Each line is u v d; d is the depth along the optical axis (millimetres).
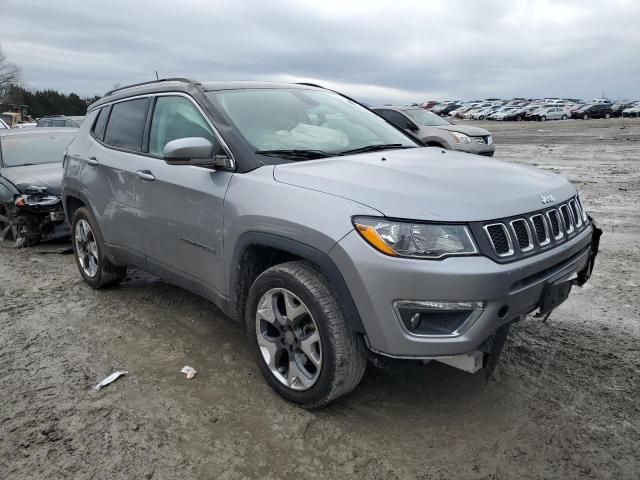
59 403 3209
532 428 2910
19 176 7098
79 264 5242
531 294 2775
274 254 3301
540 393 3238
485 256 2578
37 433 2922
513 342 3893
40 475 2609
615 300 4691
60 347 3945
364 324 2688
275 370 3205
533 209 2869
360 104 4660
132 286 5230
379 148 3771
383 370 3510
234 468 2639
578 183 11344
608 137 25844
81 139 5090
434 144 12773
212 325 4266
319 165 3172
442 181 2902
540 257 2781
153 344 3957
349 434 2877
